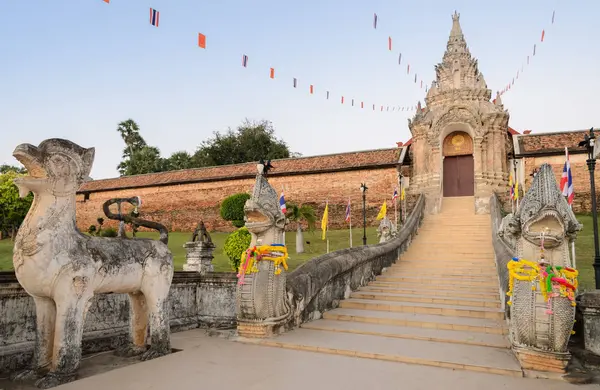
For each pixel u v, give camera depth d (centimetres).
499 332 778
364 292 1120
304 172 3291
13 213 2458
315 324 861
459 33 3136
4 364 558
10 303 577
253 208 766
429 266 1428
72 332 516
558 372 554
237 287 779
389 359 637
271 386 512
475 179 2650
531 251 589
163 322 646
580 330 640
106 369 570
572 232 591
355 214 3097
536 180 612
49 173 508
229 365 598
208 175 3662
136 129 6141
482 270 1344
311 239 2694
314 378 545
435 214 2317
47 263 498
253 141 5562
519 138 2855
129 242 609
